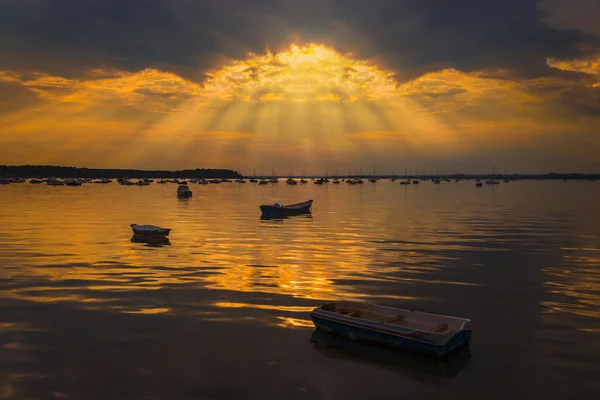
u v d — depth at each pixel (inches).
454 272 863.1
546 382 433.1
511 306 655.1
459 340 486.0
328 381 431.2
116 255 1016.9
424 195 4165.8
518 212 2244.1
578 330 560.1
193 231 1454.2
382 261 964.6
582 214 2126.0
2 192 4266.7
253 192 4803.2
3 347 495.2
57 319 583.2
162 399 396.2
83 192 4370.1
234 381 428.5
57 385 415.8
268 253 1055.0
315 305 652.1
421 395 410.0
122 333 538.3
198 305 644.1
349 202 3090.6
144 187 6102.4
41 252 1048.8
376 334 506.3
